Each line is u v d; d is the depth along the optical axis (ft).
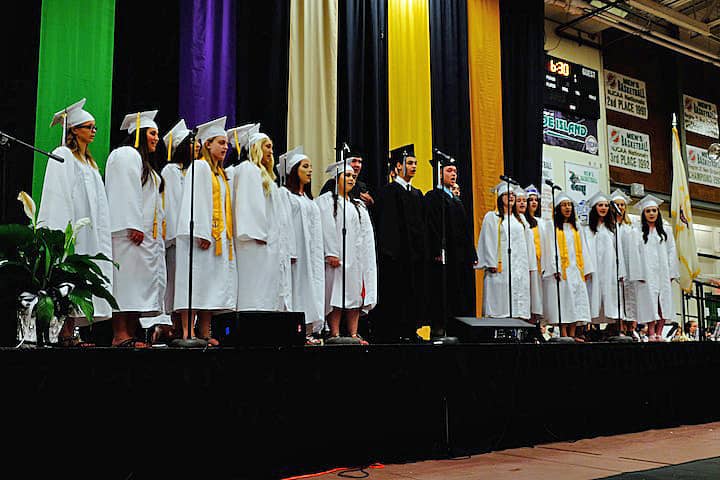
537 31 37.99
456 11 34.50
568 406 18.81
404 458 15.51
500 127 35.19
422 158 31.45
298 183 18.86
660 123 48.47
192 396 12.21
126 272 15.15
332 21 28.53
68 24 22.12
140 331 19.31
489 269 23.66
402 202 20.48
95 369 11.12
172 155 17.04
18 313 11.55
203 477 12.28
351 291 18.97
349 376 14.60
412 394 15.62
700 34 47.85
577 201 42.16
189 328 13.94
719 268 50.88
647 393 21.21
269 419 13.21
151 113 16.33
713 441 19.26
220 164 16.93
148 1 23.89
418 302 20.43
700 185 50.62
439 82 32.78
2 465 10.14
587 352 19.53
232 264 16.39
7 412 10.23
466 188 33.32
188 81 24.39
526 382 17.92
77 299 11.76
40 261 11.82
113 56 22.98
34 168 20.80
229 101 25.27
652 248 26.16
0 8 20.85
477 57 34.96
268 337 13.47
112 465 11.21
